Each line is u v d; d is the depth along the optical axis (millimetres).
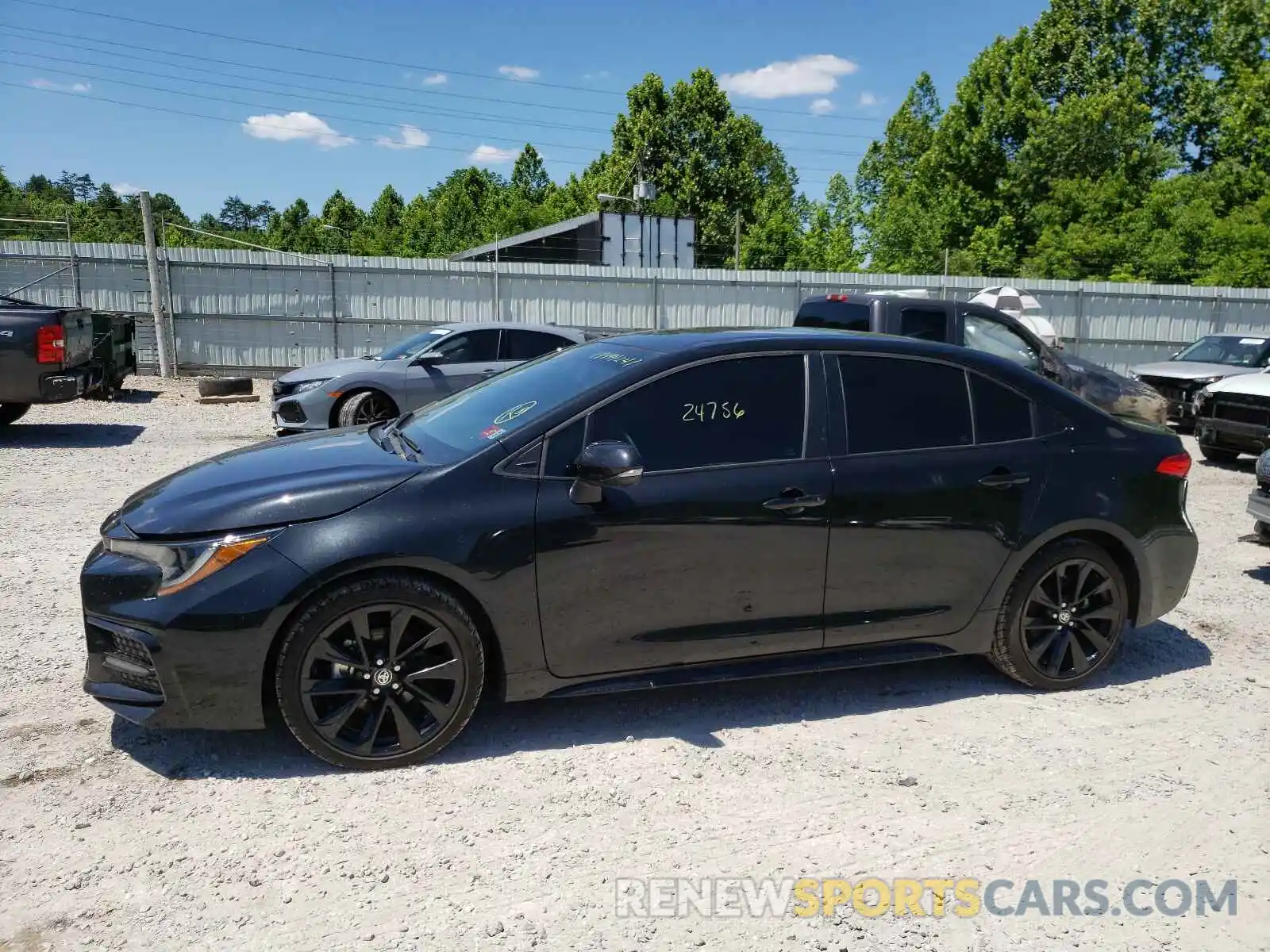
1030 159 43031
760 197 56906
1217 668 4941
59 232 44562
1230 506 9242
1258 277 34188
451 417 4320
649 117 49688
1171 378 14344
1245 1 46594
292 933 2721
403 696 3633
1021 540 4340
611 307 21453
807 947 2736
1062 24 49000
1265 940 2832
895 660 4234
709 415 3977
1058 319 22875
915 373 4312
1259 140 39219
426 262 20484
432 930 2754
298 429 11305
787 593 4031
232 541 3426
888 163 63312
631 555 3781
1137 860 3219
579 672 3840
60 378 10727
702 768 3734
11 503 7902
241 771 3600
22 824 3219
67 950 2625
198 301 19734
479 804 3428
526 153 71875
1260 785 3725
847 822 3389
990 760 3873
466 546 3561
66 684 4332
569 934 2756
